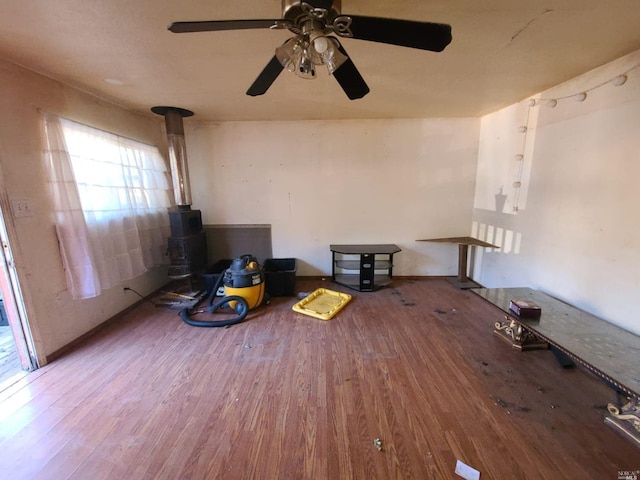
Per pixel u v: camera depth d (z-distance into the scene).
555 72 2.19
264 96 2.73
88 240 2.36
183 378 1.97
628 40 1.71
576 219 2.29
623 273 1.95
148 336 2.53
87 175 2.44
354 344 2.38
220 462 1.37
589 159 2.17
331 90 2.57
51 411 1.68
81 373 2.03
